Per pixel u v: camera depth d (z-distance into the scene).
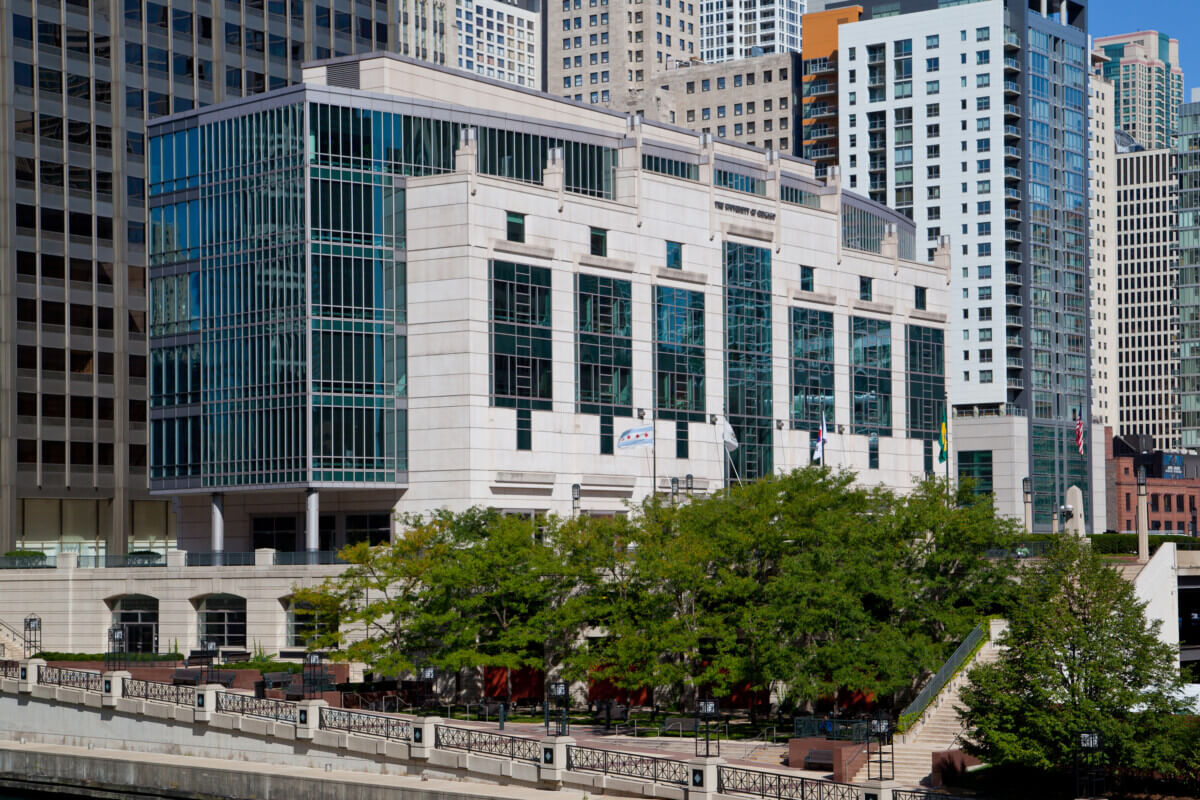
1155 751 55.72
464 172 96.31
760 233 115.81
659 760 56.31
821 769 61.03
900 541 76.25
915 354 130.38
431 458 96.31
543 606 77.25
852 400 123.50
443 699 81.38
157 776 65.44
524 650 76.25
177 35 132.50
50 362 124.25
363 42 146.00
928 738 65.00
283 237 96.62
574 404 101.94
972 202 198.88
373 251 97.19
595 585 76.75
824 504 79.81
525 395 98.75
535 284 99.88
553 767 57.62
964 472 191.75
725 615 73.06
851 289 124.44
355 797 59.72
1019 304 199.25
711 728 71.88
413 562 77.06
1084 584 59.16
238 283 98.69
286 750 64.88
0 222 122.19
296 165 96.12
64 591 93.81
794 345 118.56
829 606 68.62
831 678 70.12
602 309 104.25
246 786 62.72
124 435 127.94
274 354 96.75
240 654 88.75
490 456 96.25
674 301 109.31
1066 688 56.94
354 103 97.25
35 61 124.38
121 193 128.62
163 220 102.31
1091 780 56.75
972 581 76.00
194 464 100.38
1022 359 199.25
